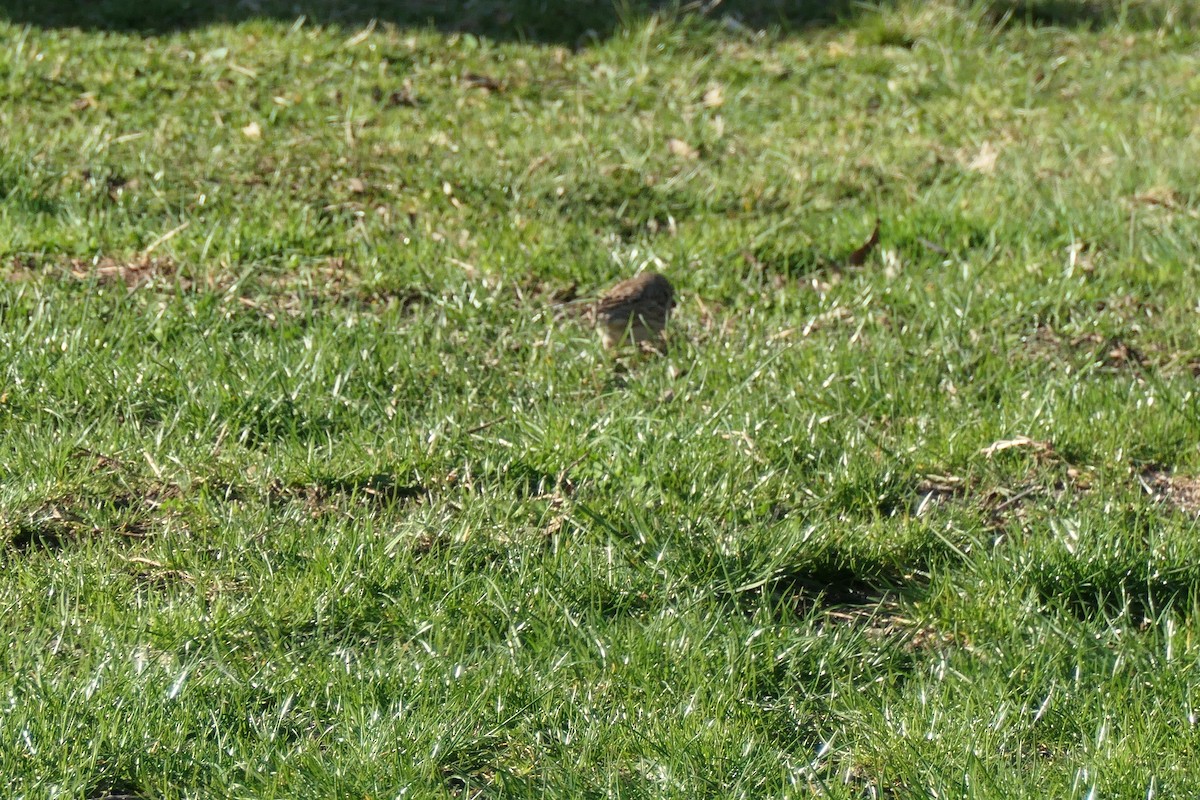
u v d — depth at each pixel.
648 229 14.01
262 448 9.34
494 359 10.88
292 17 19.67
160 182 13.73
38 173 13.46
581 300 12.09
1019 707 7.04
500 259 12.55
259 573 7.84
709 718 6.86
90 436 9.19
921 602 8.05
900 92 18.53
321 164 14.62
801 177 15.14
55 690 6.65
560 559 8.05
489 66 18.59
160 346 10.62
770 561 8.30
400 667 7.09
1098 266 13.00
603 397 10.26
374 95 17.30
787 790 6.35
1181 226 13.69
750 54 19.83
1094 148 16.36
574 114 17.31
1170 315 12.05
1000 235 13.65
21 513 8.30
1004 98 18.41
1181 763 6.58
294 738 6.74
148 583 7.77
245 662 7.16
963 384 10.80
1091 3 21.97
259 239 12.55
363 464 9.04
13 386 9.64
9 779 6.13
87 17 19.23
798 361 10.88
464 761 6.62
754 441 9.53
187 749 6.52
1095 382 10.70
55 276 11.73
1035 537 8.39
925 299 12.16
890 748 6.68
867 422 10.09
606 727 6.74
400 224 13.33
